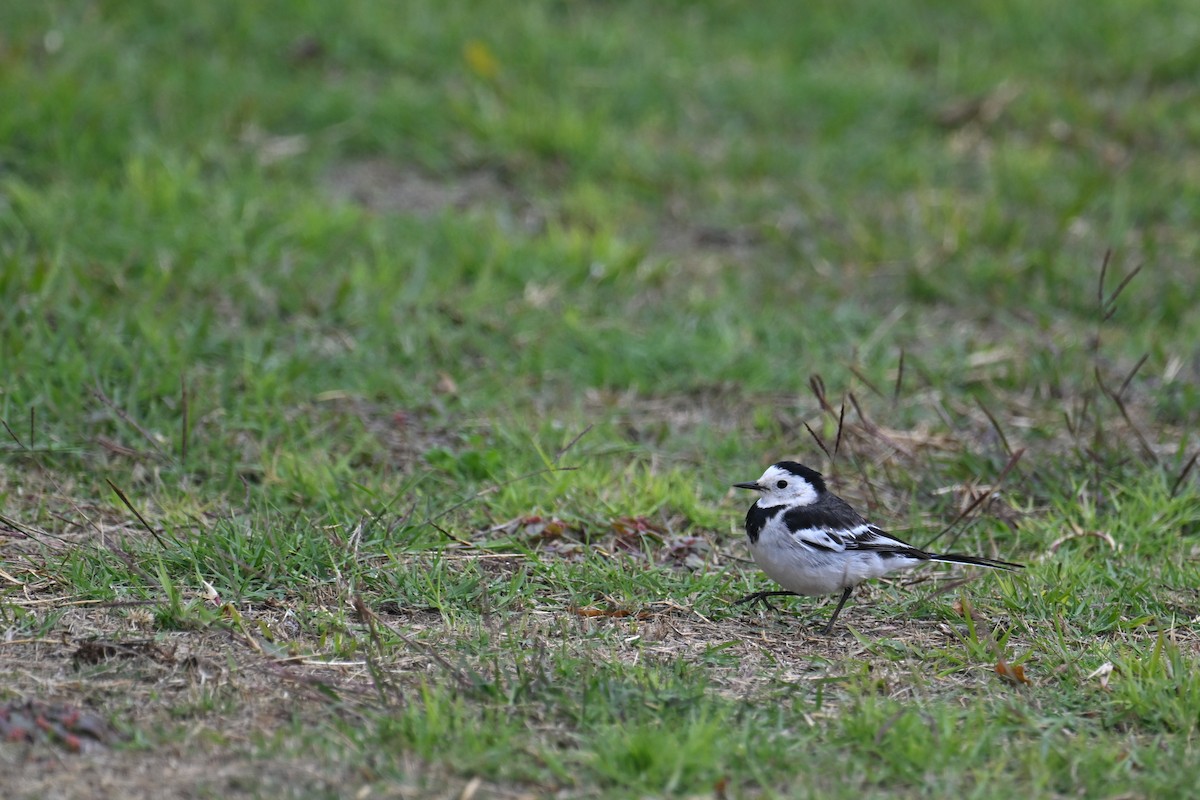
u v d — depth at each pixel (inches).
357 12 784.9
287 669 311.9
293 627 335.0
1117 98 783.7
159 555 360.8
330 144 685.9
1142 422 493.7
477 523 404.8
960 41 826.8
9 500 398.0
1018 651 343.0
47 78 669.3
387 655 322.0
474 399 485.1
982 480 447.5
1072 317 587.2
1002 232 635.5
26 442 422.0
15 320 478.0
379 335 516.7
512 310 554.3
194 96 692.1
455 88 743.7
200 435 438.6
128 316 488.4
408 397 482.0
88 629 327.0
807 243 643.5
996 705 308.8
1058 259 618.2
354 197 654.5
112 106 663.8
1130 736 297.6
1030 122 752.3
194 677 305.9
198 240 559.5
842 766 277.0
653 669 318.0
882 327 562.9
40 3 754.8
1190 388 497.4
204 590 348.8
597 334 540.1
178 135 657.6
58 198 578.9
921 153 724.7
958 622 360.8
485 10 815.1
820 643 348.5
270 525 379.2
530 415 482.9
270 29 766.5
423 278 562.3
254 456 434.0
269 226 588.1
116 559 360.8
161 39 746.2
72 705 290.0
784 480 362.3
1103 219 668.1
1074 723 302.4
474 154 692.7
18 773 263.6
